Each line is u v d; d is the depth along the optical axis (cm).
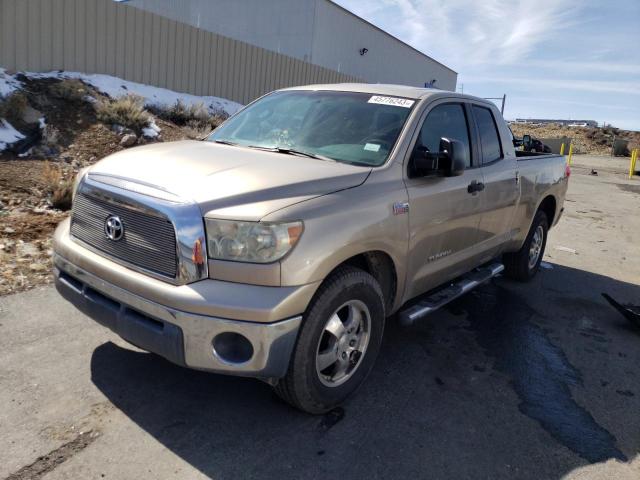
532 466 301
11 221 633
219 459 281
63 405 315
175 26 1574
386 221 335
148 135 1182
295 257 278
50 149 966
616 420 359
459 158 375
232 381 358
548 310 566
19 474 258
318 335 301
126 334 296
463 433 326
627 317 525
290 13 3058
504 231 531
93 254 315
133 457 277
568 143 4406
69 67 1316
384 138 380
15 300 448
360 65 3575
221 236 271
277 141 404
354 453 297
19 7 1188
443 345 452
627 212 1364
